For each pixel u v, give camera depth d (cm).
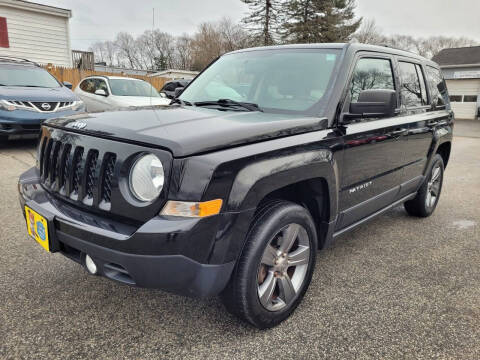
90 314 234
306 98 269
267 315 219
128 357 199
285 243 223
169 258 175
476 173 761
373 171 300
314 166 225
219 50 4203
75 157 211
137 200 185
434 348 213
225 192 181
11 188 493
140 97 923
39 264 296
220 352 205
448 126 446
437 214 474
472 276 305
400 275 303
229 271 192
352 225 300
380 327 232
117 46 4159
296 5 3027
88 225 191
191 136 185
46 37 1505
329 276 298
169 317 235
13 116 670
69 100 748
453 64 3125
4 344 204
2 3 1362
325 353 207
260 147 200
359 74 287
